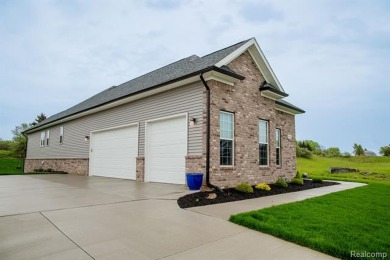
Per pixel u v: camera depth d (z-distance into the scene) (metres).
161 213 5.24
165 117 10.37
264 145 11.45
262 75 11.38
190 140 9.25
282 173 13.73
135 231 4.10
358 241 3.74
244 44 9.98
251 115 10.53
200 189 8.17
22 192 7.78
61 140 19.27
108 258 3.10
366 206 6.41
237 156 9.60
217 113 8.95
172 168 10.02
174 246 3.54
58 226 4.25
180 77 8.99
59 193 7.60
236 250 3.47
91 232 3.99
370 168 25.91
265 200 7.11
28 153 26.08
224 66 9.26
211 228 4.35
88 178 12.90
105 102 13.12
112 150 13.61
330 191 9.42
